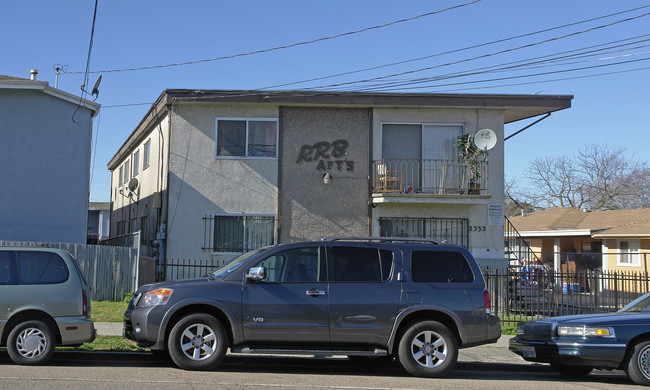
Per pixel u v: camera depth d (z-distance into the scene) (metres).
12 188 18.28
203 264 17.80
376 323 9.25
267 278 9.31
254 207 17.95
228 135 18.17
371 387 8.34
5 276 9.11
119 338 11.66
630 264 26.95
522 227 32.00
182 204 17.92
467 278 9.69
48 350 9.12
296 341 9.18
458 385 8.77
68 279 9.38
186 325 8.97
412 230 18.09
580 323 9.48
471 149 17.80
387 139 18.28
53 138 18.75
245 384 8.16
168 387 7.77
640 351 9.24
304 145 18.09
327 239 9.72
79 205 18.92
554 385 9.18
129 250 16.86
